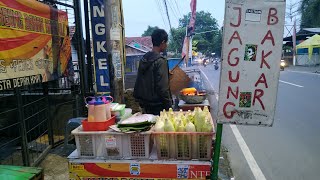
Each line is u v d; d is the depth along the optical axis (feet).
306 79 53.72
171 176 7.14
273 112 6.56
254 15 6.25
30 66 12.42
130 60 72.64
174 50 159.43
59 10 15.74
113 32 13.55
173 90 18.71
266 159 14.85
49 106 17.63
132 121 7.34
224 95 6.61
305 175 12.94
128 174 7.28
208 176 7.04
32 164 13.33
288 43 122.01
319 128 20.49
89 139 7.39
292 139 18.12
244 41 6.36
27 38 12.16
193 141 7.00
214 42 229.04
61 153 15.29
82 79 18.33
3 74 10.44
